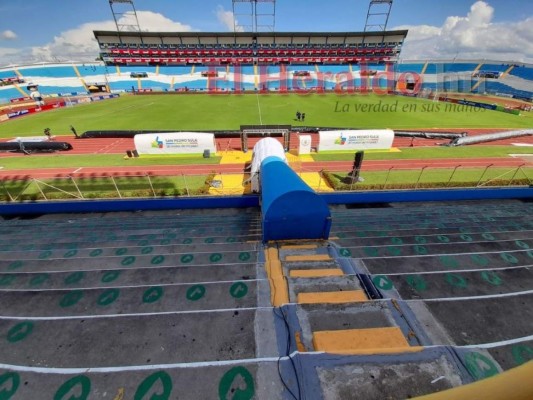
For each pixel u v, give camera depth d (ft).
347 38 249.34
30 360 13.74
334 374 11.51
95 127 107.34
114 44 244.83
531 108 150.82
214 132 93.81
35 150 78.64
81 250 29.14
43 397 12.03
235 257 25.53
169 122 114.52
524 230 32.65
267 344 13.98
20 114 132.16
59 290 19.33
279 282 19.29
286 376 11.69
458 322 15.61
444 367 11.80
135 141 74.13
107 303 18.31
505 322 15.74
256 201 46.68
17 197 47.80
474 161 71.00
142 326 15.25
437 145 86.12
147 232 34.47
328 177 58.90
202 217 41.98
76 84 215.72
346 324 14.93
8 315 17.46
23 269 24.97
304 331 14.55
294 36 246.47
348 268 22.31
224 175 61.46
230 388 11.53
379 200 49.19
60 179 60.18
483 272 21.26
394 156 75.41
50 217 44.06
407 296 18.61
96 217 43.91
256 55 254.88
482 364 12.25
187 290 19.13
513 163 69.21
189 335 14.67
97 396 11.84
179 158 74.79
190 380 12.00
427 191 48.65
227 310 15.99
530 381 4.83
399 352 12.26
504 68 245.04
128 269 22.65
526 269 21.89
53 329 15.39
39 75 221.46
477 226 34.32
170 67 244.01
